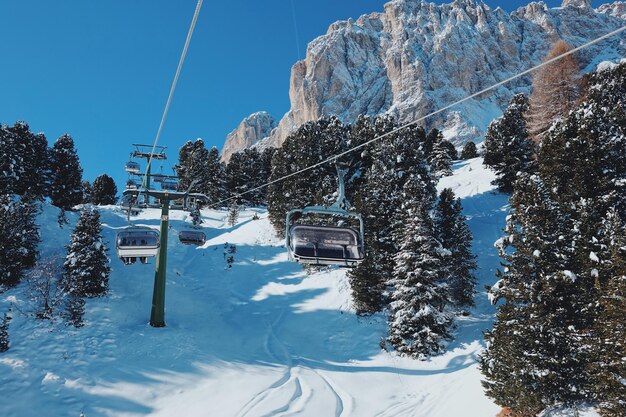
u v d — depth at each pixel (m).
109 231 55.25
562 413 16.84
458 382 23.72
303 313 35.81
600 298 15.98
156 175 46.38
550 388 17.03
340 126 66.50
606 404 15.17
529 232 19.80
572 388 16.83
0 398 22.00
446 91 188.75
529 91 199.38
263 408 21.83
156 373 25.34
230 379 25.06
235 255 50.62
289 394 23.38
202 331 31.95
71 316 30.02
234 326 34.12
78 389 23.30
